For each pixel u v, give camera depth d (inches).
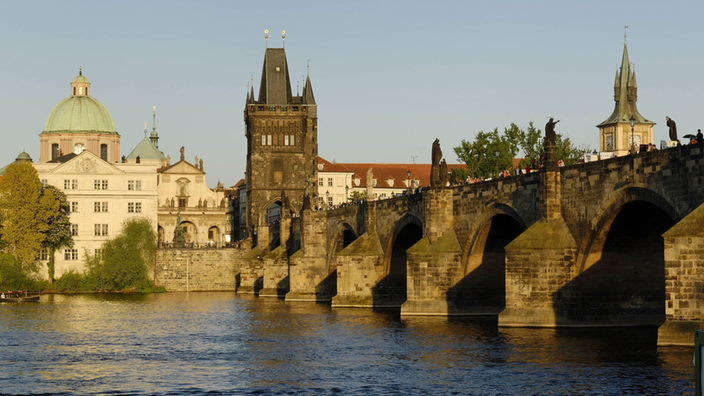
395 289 5118.1
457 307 4121.6
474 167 6948.8
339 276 5157.5
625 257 3211.1
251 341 3513.8
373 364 2797.7
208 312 5157.5
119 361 3002.0
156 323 4419.3
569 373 2476.6
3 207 7455.7
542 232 3324.3
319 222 6190.9
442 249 4131.4
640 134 7795.3
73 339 3676.2
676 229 2522.1
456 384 2418.8
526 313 3309.5
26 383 2588.6
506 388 2341.3
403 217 4719.5
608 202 3043.8
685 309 2527.1
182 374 2711.6
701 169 2600.9
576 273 3245.6
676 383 2297.0
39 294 7219.5
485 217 3878.0
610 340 2987.2
